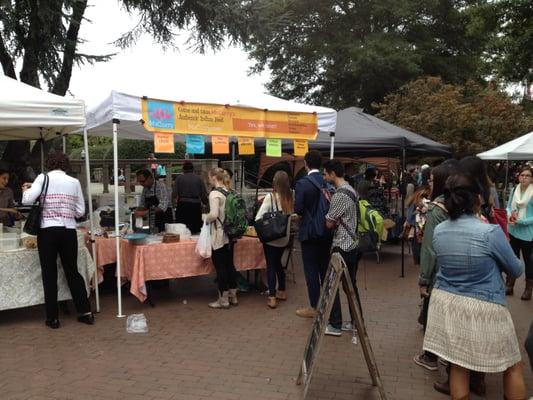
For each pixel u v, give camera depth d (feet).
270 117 20.65
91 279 19.02
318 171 17.31
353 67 80.79
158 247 19.03
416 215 18.01
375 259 31.07
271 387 12.46
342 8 91.56
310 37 90.84
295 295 21.56
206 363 13.96
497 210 17.35
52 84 40.37
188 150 19.15
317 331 11.51
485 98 61.62
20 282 17.33
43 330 16.69
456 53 90.94
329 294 11.35
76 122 17.17
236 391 12.21
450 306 9.61
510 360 9.42
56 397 11.82
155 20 45.65
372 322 17.98
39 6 34.14
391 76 83.92
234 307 19.65
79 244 18.33
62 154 17.19
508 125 59.41
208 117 19.07
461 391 9.90
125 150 80.38
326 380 12.96
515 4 49.67
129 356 14.43
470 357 9.34
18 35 36.86
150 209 23.20
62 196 16.70
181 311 19.04
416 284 24.22
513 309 19.86
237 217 18.88
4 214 21.72
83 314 17.33
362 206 18.01
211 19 45.29
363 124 31.65
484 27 53.16
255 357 14.43
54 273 16.85
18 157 39.11
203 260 19.99
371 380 12.97
